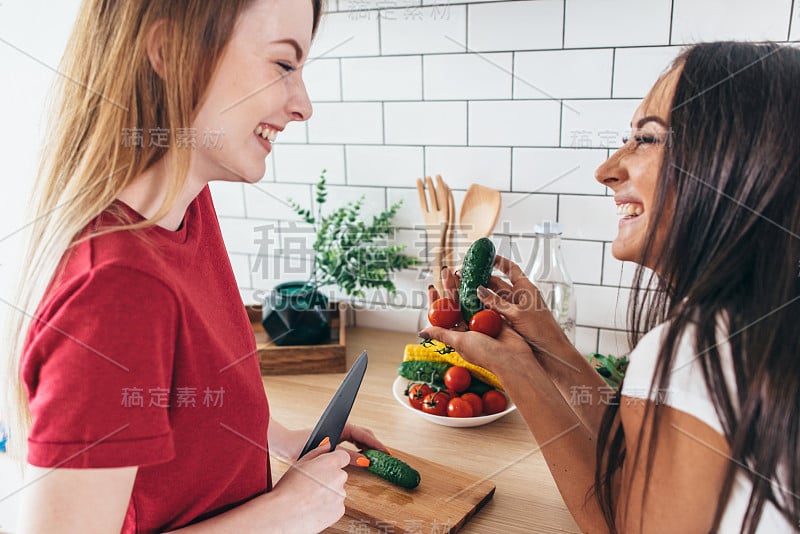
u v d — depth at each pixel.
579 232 0.79
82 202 0.52
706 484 0.65
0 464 0.91
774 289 0.60
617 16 0.85
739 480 0.64
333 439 0.78
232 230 1.33
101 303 0.48
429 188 1.10
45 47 1.11
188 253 0.59
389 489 0.80
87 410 0.47
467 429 0.90
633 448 0.69
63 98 0.56
